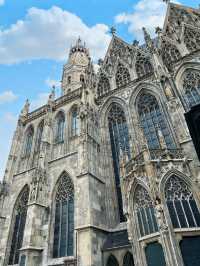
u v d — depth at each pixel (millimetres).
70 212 31797
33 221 30766
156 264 20000
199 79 33031
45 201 34062
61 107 46938
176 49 38219
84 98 39906
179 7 42906
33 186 34594
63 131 43344
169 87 31875
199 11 39406
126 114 37219
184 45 37438
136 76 40562
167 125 31906
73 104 45250
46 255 29359
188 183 22672
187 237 19750
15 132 49531
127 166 27203
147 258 20906
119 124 38438
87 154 32188
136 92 38125
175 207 21312
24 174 41688
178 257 18328
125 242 25359
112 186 32531
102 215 28938
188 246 19234
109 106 40906
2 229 36688
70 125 43031
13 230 36469
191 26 38438
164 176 23125
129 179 25891
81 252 24422
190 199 21922
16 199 39062
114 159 35438
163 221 20062
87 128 35469
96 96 43438
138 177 24547
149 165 23562
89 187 28688
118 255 24719
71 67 73375
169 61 37938
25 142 48688
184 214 20891
